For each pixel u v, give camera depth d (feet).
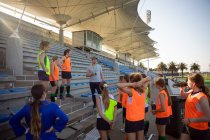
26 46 41.32
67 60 27.48
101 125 15.28
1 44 32.19
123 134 21.93
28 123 9.52
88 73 26.53
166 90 16.72
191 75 12.20
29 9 107.14
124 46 219.20
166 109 16.65
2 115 16.10
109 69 82.23
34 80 26.86
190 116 11.98
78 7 105.19
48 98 24.82
